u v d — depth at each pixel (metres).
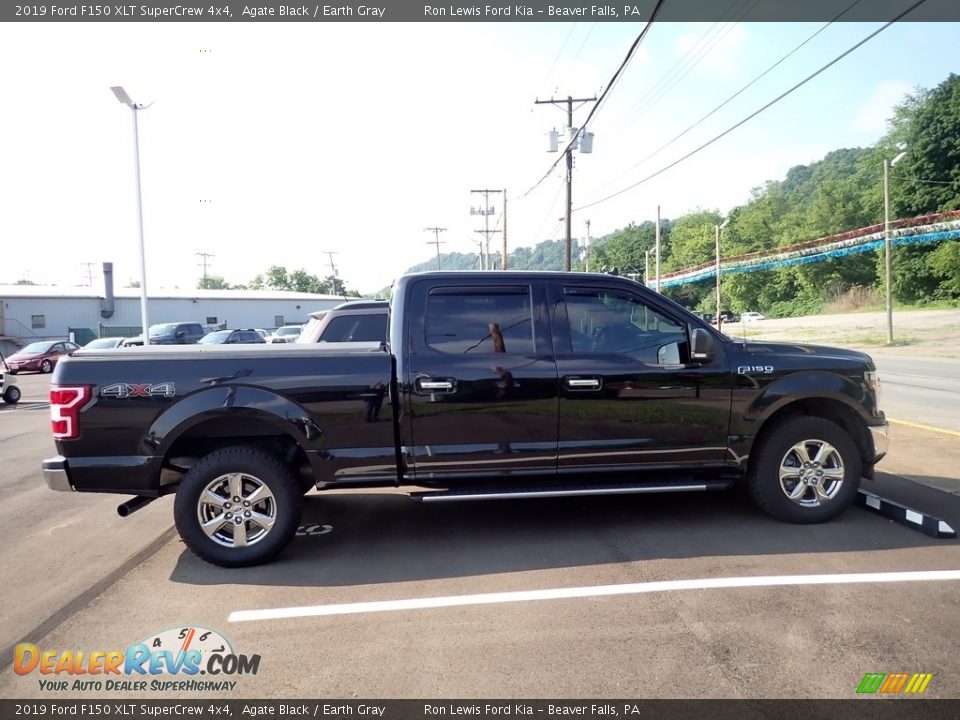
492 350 4.68
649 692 2.86
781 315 63.28
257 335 30.83
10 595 4.09
